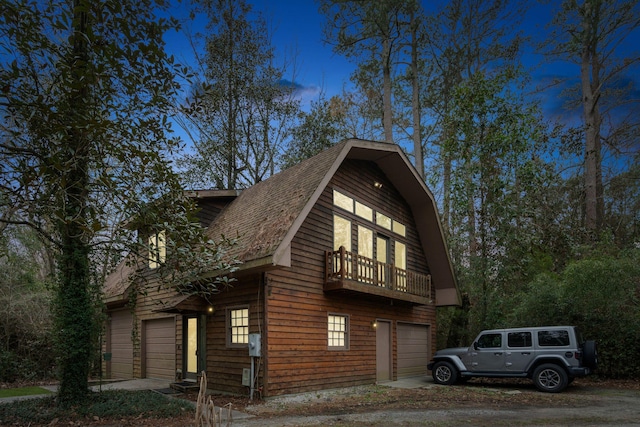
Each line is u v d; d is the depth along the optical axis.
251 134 23.42
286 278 10.77
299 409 8.89
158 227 7.16
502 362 12.20
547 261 19.80
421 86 25.98
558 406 9.15
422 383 13.61
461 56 25.05
